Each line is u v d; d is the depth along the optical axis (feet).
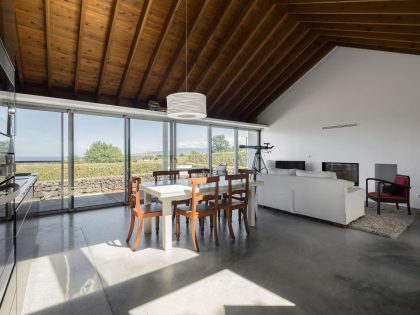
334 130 21.80
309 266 8.25
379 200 14.93
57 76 15.05
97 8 12.44
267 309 5.98
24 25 11.92
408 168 17.46
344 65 21.01
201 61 17.62
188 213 10.02
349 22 13.08
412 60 17.24
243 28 16.22
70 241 10.43
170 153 21.49
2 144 6.83
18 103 14.24
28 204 7.48
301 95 24.39
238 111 25.66
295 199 14.71
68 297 6.48
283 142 26.16
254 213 12.97
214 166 24.99
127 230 11.93
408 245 10.09
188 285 7.06
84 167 16.67
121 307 6.07
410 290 6.81
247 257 8.94
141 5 13.08
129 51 15.20
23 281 6.35
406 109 17.54
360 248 9.78
